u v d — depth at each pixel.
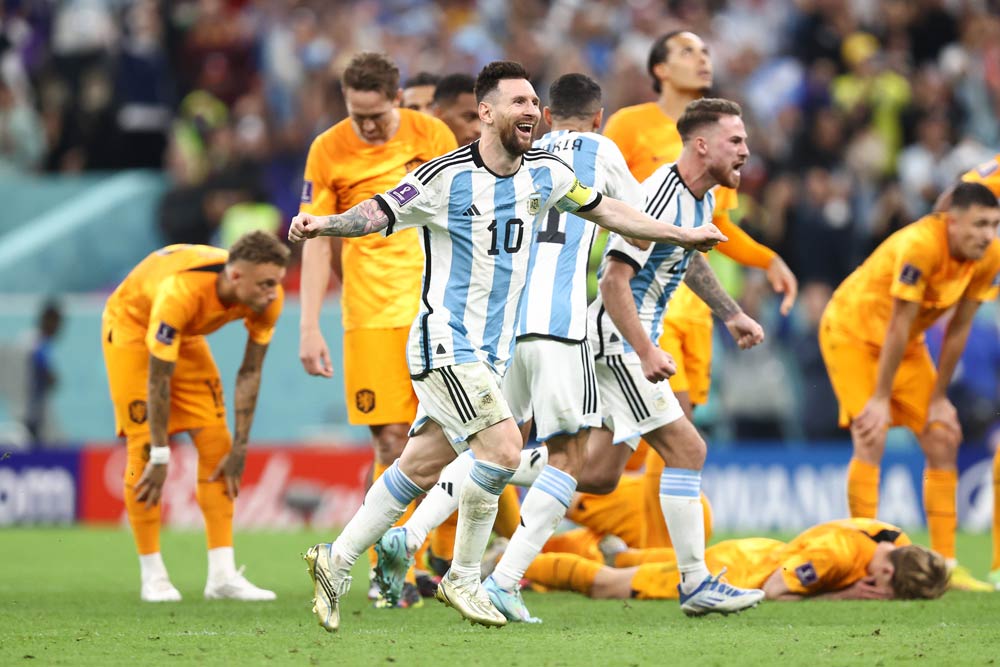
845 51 58.56
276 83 59.00
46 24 64.12
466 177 18.31
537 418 20.72
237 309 24.52
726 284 48.31
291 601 24.89
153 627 20.03
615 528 26.98
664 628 19.77
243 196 53.94
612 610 22.66
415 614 22.09
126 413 25.33
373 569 23.33
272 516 43.59
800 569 23.73
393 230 18.14
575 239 21.28
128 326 25.28
